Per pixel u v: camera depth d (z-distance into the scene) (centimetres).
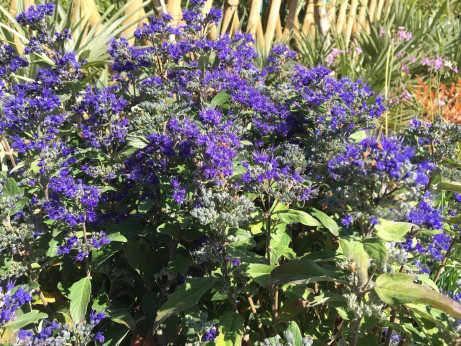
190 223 48
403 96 121
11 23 100
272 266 46
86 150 57
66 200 51
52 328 46
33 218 53
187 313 49
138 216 57
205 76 70
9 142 74
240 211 44
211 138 50
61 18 112
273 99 73
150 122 56
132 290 59
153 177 53
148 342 52
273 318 51
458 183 50
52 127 58
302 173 58
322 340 50
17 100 54
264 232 54
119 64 70
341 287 55
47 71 67
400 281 39
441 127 55
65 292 54
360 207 39
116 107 58
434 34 188
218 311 57
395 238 36
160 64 74
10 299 43
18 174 58
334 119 59
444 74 152
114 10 157
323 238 61
